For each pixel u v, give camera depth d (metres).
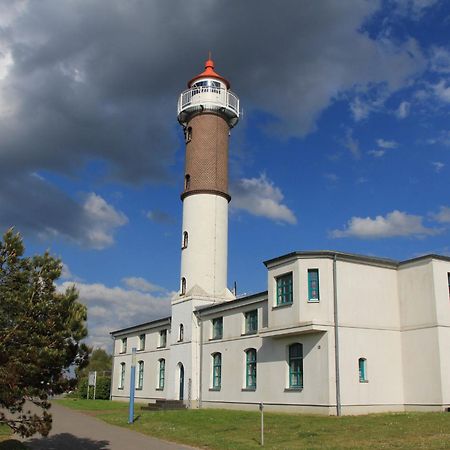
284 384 29.12
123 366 51.94
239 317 34.06
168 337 43.84
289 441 19.25
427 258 28.50
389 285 29.62
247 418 26.28
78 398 55.38
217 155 41.72
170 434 22.50
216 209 40.69
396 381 28.42
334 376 26.61
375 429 20.62
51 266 15.38
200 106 41.94
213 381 36.06
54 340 14.67
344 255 28.41
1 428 23.14
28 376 14.09
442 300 27.97
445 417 22.66
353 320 27.89
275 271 29.78
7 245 14.89
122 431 24.27
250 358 32.88
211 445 19.27
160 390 43.56
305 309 27.50
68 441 20.88
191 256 40.00
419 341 28.16
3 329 14.20
